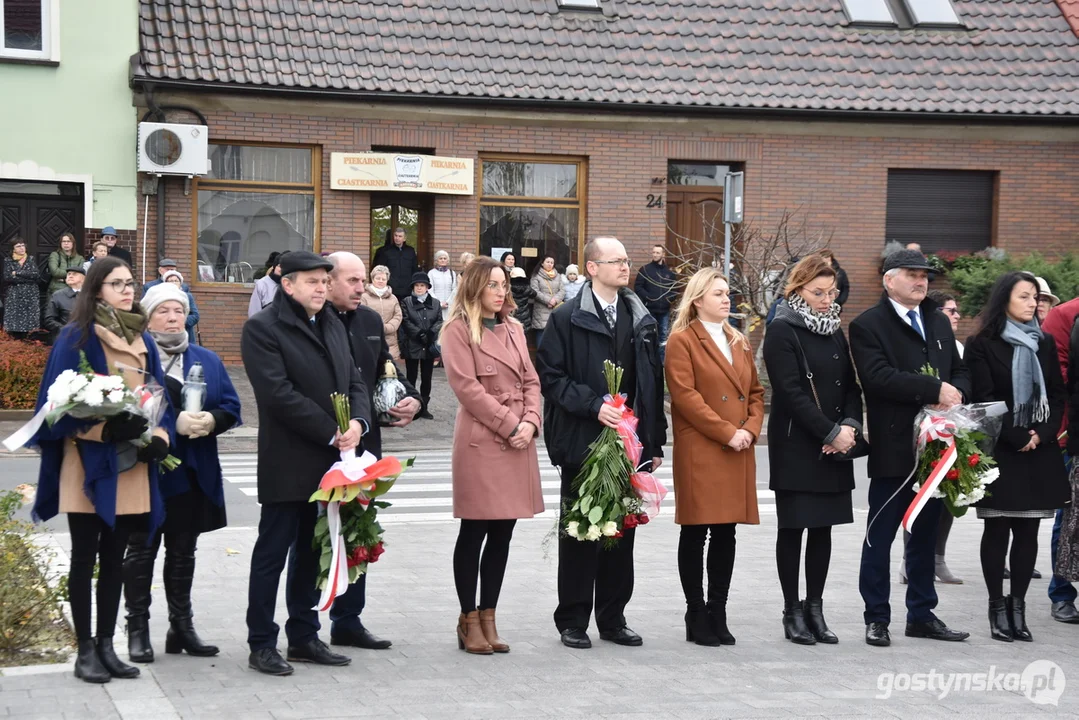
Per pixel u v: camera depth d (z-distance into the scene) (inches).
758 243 808.3
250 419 679.1
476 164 832.9
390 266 788.0
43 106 761.6
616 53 858.8
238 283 806.5
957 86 884.0
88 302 231.8
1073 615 310.5
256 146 802.8
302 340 246.1
